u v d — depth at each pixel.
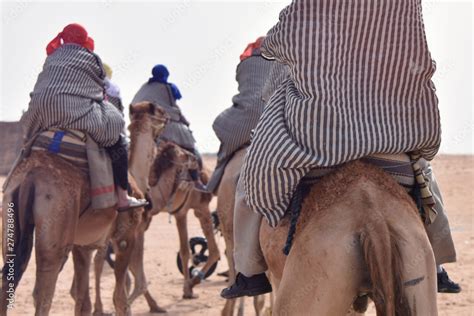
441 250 6.11
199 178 14.00
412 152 5.50
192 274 14.63
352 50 5.31
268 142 5.41
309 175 5.38
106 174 9.27
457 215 26.25
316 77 5.30
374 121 5.26
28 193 8.48
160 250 20.36
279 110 5.57
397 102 5.33
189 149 14.04
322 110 5.25
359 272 4.82
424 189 5.46
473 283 13.60
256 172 5.44
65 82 9.12
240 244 6.39
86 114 9.08
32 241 8.50
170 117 13.82
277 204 5.44
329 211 5.01
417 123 5.34
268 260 5.77
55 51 9.39
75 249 9.95
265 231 5.79
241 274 6.43
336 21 5.32
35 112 9.04
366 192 5.00
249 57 10.05
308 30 5.34
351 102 5.28
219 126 10.15
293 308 4.98
